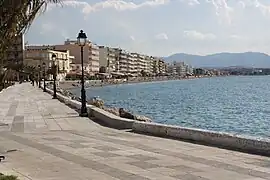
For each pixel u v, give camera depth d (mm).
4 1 6773
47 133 15297
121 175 8180
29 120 20234
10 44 7160
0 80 7383
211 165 8977
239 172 8266
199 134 12414
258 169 8516
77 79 149000
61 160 9828
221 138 11578
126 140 13094
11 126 17797
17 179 7805
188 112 42125
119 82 173500
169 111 43906
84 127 17125
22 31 7195
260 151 10367
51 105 31203
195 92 91125
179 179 7789
